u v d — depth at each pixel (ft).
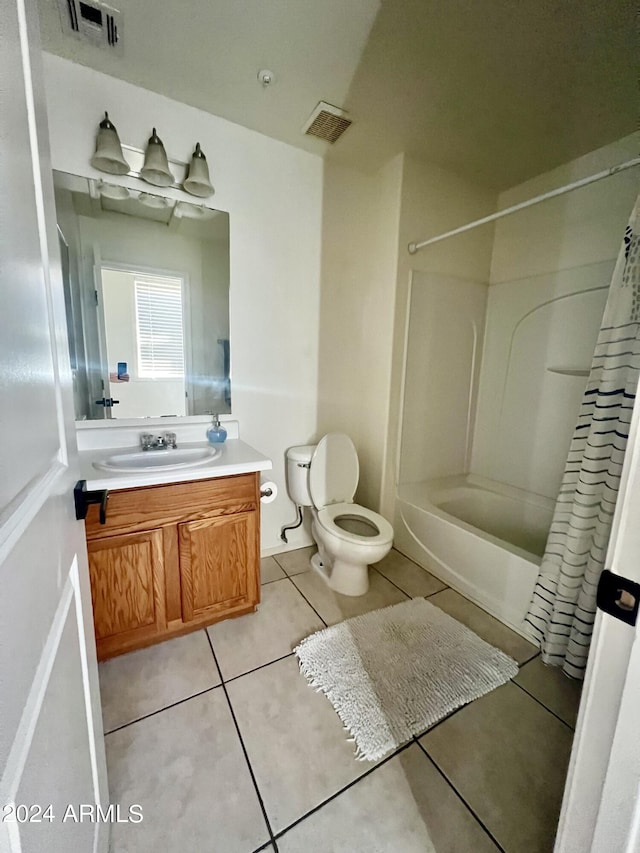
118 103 4.96
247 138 5.90
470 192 7.43
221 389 6.31
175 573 4.73
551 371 7.16
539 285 7.31
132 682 4.22
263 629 5.14
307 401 7.23
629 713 1.44
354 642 4.90
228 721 3.79
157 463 5.28
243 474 5.02
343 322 7.39
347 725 3.77
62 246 4.92
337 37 4.24
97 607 4.28
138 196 5.28
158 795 3.11
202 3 3.86
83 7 3.89
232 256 6.07
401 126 5.77
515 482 7.92
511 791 3.24
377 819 3.00
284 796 3.14
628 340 4.07
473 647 4.90
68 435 2.19
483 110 5.38
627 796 1.46
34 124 1.71
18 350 1.37
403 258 6.89
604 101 5.12
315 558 6.97
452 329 7.87
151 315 5.61
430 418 7.95
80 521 2.42
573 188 4.66
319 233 6.82
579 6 3.80
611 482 4.12
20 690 1.25
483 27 4.07
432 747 3.60
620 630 1.46
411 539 7.21
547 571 4.86
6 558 1.15
